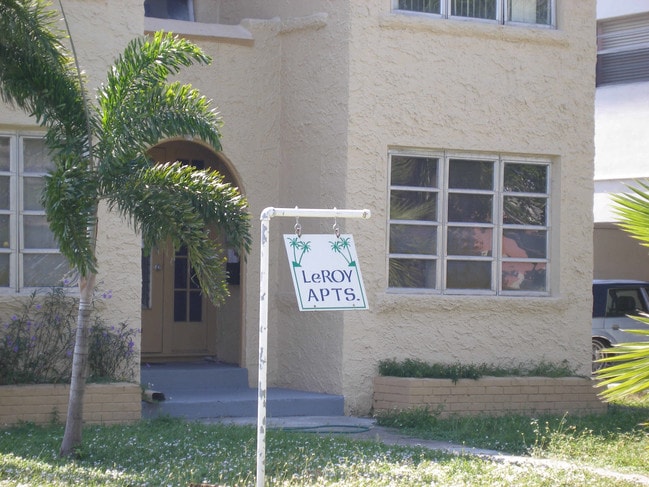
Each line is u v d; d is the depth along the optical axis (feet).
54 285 36.60
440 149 41.29
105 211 36.73
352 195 39.50
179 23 42.24
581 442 33.96
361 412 39.47
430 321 40.75
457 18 41.70
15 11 28.81
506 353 41.98
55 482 24.43
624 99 61.26
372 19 39.93
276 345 42.50
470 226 42.01
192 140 41.65
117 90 28.58
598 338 55.67
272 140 42.86
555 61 43.09
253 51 42.68
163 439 31.55
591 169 43.78
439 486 25.99
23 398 33.53
